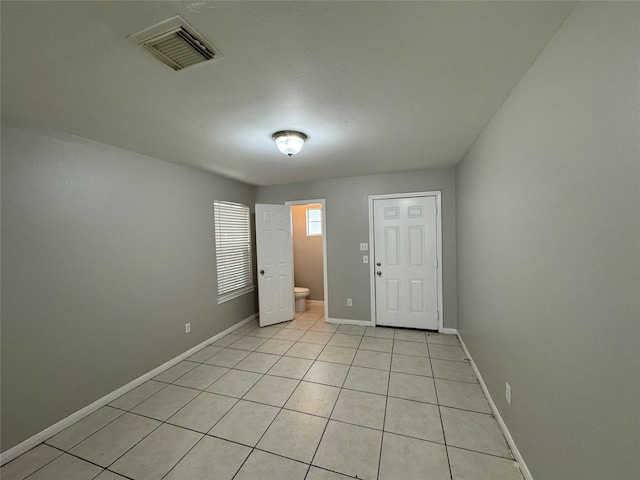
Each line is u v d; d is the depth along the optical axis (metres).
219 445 1.79
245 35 1.09
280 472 1.58
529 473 1.45
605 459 0.89
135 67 1.29
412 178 3.74
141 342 2.61
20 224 1.82
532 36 1.15
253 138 2.28
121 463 1.67
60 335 2.01
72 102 1.61
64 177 2.06
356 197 4.02
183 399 2.32
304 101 1.68
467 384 2.45
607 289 0.87
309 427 1.94
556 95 1.14
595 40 0.89
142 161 2.68
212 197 3.62
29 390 1.84
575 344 1.04
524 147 1.44
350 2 0.95
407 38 1.14
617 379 0.83
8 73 1.31
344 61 1.29
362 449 1.73
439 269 3.68
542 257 1.28
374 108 1.79
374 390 2.38
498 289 1.89
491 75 1.43
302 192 4.31
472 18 1.03
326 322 4.27
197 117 1.86
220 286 3.77
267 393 2.37
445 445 1.75
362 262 4.04
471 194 2.63
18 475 1.61
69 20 0.98
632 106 0.75
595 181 0.91
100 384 2.26
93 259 2.24
